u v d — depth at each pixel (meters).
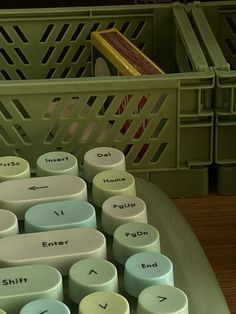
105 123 0.82
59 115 0.81
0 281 0.55
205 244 0.78
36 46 0.99
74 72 1.01
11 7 1.05
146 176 0.85
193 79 0.80
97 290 0.55
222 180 0.86
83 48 1.00
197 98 0.82
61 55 1.00
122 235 0.61
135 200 0.66
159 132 0.83
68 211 0.64
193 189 0.86
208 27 0.91
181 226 0.69
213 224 0.82
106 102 0.84
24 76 1.01
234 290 0.71
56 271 0.56
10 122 0.81
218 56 0.84
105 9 0.98
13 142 0.82
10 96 0.79
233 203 0.86
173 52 0.99
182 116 0.82
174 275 0.61
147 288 0.54
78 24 0.98
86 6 1.03
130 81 0.79
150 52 1.00
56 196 0.66
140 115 0.82
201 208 0.85
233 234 0.80
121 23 0.99
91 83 0.79
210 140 0.84
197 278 0.61
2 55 0.99
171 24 0.99
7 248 0.59
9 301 0.54
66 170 0.72
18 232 0.63
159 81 0.80
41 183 0.68
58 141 0.82
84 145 0.83
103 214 0.64
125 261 0.59
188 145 0.85
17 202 0.65
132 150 0.84
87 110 0.82
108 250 0.62
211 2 0.98
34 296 0.54
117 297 0.53
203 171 0.86
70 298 0.56
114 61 0.87
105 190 0.68
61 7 1.02
